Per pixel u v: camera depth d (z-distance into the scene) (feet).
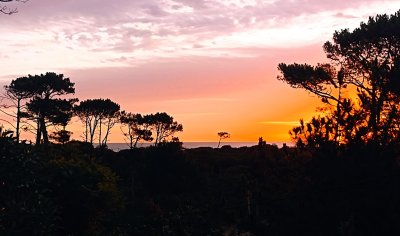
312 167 36.45
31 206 27.91
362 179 34.14
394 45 60.49
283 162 42.39
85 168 47.93
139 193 96.07
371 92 46.16
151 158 104.22
